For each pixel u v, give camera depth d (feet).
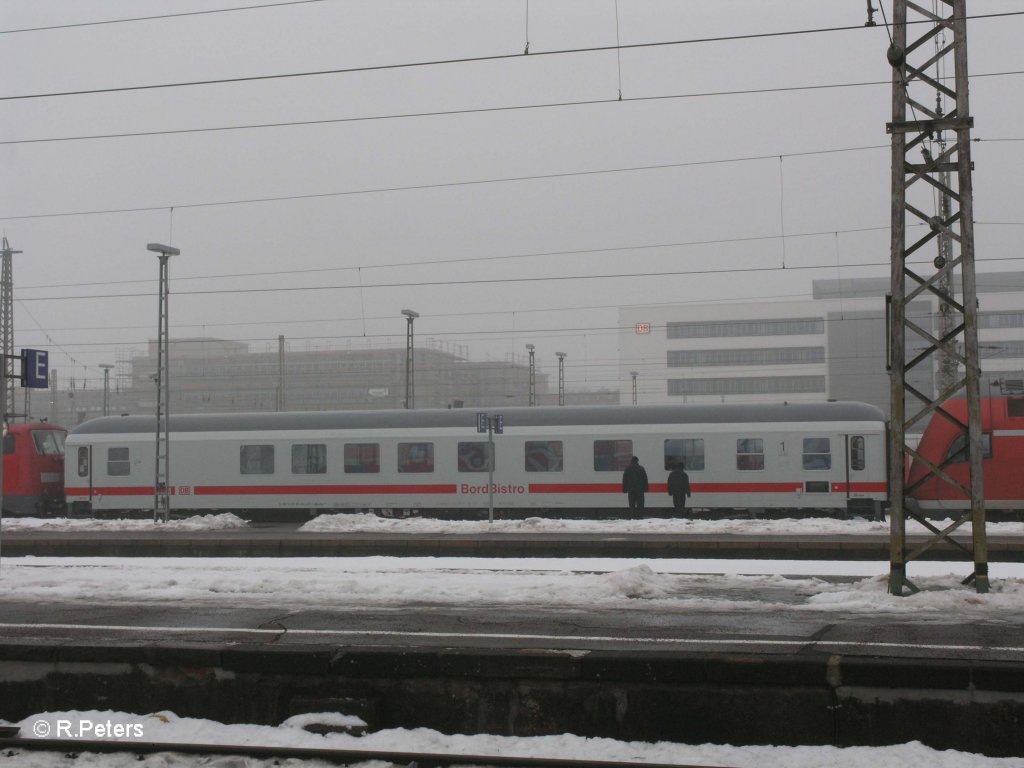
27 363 62.08
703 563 69.51
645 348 312.91
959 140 47.19
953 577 52.01
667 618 42.83
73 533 96.99
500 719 32.30
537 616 43.57
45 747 30.37
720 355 307.99
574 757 29.37
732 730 31.01
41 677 34.60
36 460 121.80
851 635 38.29
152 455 115.65
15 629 41.01
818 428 102.68
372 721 32.30
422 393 409.90
